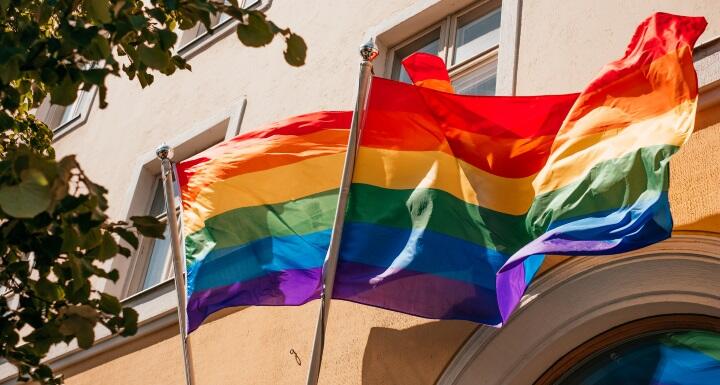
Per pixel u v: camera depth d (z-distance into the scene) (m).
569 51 6.12
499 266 4.67
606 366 4.82
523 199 4.86
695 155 4.93
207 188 5.62
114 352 7.96
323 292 4.49
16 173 2.83
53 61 3.54
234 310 7.00
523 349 4.97
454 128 5.11
